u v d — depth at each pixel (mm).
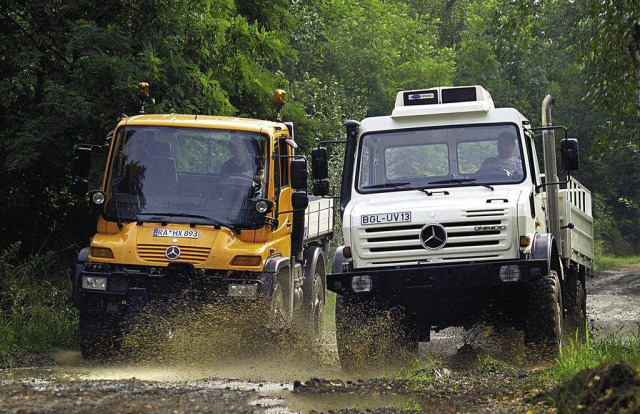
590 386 15805
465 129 27062
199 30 41906
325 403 18594
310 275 32750
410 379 21281
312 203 34531
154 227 27219
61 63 40000
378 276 24766
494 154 26828
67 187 40719
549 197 29719
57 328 31125
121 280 26828
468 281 24547
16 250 35438
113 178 27953
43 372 25062
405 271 24688
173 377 23953
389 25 97750
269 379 23891
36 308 31984
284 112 51969
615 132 35969
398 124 27359
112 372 25250
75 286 27422
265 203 27438
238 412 16562
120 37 38094
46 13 39938
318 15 81875
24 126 37312
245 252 26891
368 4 95438
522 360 26141
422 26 105500
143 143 28219
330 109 70812
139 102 37844
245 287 26531
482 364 24172
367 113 91875
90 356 27438
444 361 26719
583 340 29484
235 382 21906
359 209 25516
